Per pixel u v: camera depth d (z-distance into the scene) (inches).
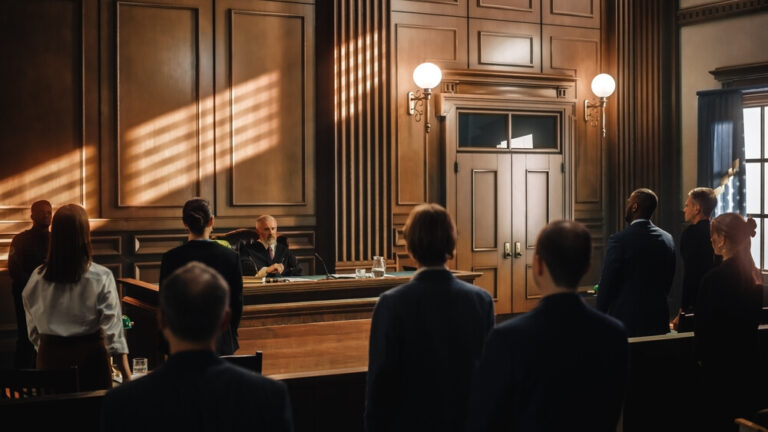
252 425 57.0
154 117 267.1
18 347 204.2
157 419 56.2
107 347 126.6
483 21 319.3
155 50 267.1
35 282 125.0
